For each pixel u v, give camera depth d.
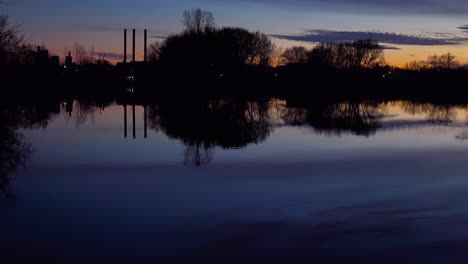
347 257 11.45
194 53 110.69
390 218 14.44
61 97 81.50
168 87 109.25
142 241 12.44
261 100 83.25
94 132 35.88
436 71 150.62
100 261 11.19
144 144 29.84
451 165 23.28
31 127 38.38
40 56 104.06
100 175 20.45
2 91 41.75
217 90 106.75
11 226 13.55
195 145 29.58
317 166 22.81
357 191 17.83
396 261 11.21
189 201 16.30
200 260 11.27
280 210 15.24
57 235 12.84
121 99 78.56
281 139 32.78
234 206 15.70
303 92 114.19
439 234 13.00
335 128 40.84
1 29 40.75
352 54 150.75
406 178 20.16
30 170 21.30
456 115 57.88
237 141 31.58
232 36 120.00
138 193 17.39
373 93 122.62
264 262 11.17
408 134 36.78
